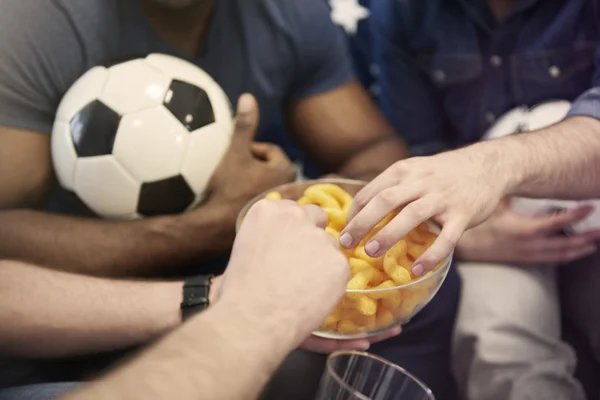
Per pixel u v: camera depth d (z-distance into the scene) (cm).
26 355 90
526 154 94
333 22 122
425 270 75
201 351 60
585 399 113
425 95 139
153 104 92
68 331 88
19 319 86
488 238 118
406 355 109
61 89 102
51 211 111
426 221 83
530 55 130
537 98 134
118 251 98
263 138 142
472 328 113
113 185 94
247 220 72
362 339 85
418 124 142
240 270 68
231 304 65
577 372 121
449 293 112
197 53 113
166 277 107
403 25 131
